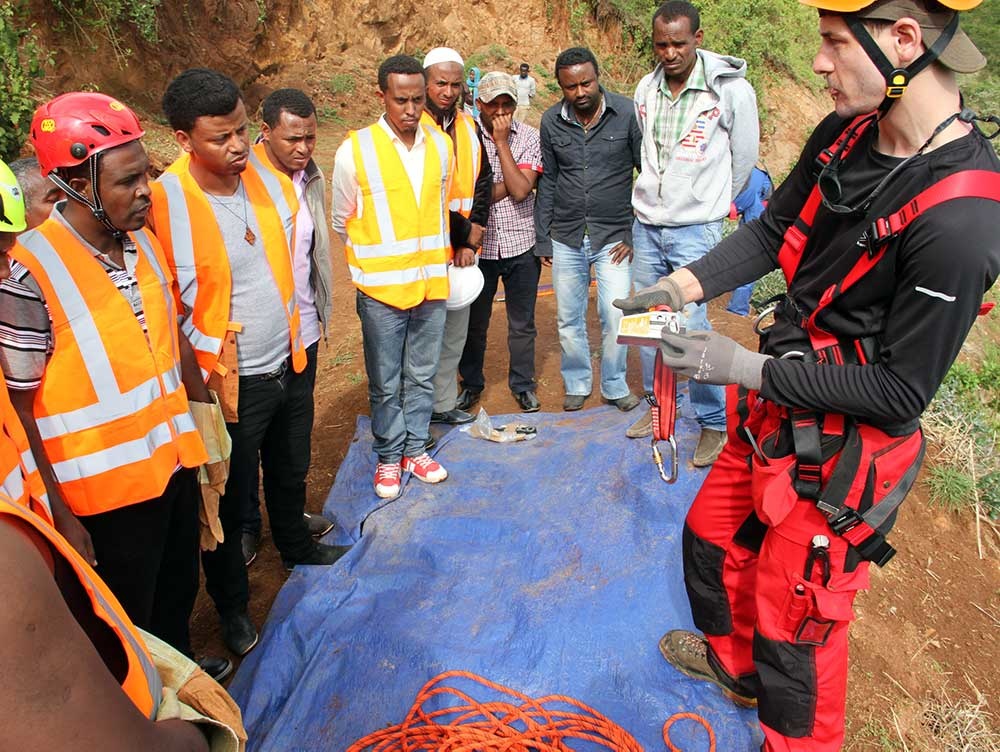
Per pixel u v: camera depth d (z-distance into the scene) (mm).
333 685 2676
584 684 2674
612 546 3260
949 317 1641
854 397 1796
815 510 1986
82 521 2164
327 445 4484
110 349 2068
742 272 2379
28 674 786
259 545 3699
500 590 3080
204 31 11703
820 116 18109
